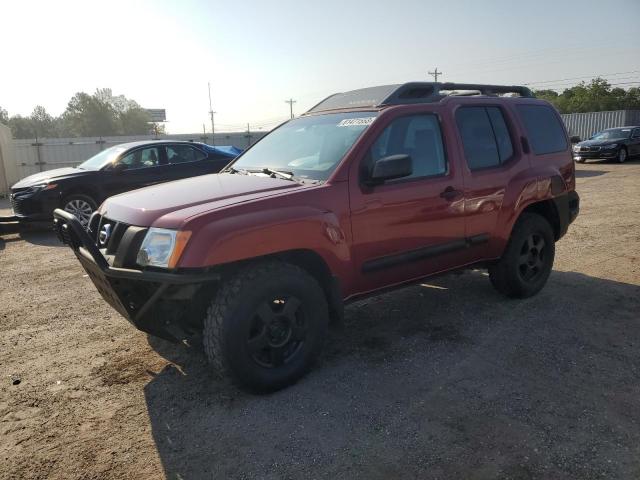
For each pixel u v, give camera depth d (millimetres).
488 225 4547
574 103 60812
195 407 3299
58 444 2951
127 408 3314
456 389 3393
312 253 3518
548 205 5203
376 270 3838
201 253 2996
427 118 4219
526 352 3908
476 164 4473
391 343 4148
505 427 2951
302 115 4875
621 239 7453
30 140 22188
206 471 2678
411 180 3986
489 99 4770
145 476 2658
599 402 3191
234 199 3340
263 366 3357
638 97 58719
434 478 2555
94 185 9398
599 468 2586
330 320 3801
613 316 4574
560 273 5914
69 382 3676
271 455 2785
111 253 3418
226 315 3150
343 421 3076
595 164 21422
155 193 3686
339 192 3572
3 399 3461
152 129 85062
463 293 5293
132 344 4309
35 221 9156
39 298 5598
